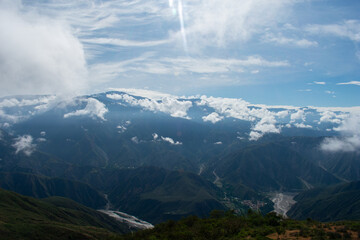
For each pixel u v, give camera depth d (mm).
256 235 79312
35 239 123500
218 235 89438
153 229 112562
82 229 160750
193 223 111062
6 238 115562
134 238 107750
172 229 105250
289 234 75625
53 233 133625
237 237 81562
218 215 121625
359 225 75562
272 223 95562
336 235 68438
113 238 117938
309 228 78750
